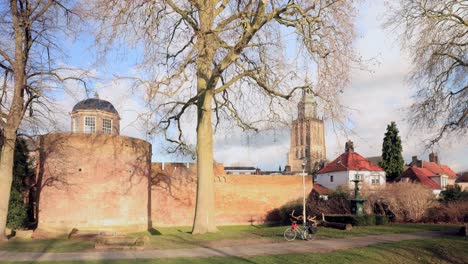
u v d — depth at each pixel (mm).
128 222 30719
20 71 22156
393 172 55375
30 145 30250
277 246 17938
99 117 39281
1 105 22656
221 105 25672
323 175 55281
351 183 43312
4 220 21359
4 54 22031
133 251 16406
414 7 23750
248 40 20094
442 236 21203
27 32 22938
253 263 14109
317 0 19125
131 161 31547
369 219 27531
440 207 31078
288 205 43000
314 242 19250
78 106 39125
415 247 17750
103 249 16875
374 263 15289
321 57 19016
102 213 29203
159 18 19984
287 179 45281
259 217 43719
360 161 53250
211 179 23062
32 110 23938
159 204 39469
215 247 17500
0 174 21531
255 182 44219
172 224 39719
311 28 19312
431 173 59844
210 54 19297
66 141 28922
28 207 28047
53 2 23031
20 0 22234
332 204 35312
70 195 28500
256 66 21531
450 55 23547
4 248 17328
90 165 29266
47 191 28391
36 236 23922
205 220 22609
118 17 19453
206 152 22938
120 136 30812
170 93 19031
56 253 15883
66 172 28672
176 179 40469
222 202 42969
